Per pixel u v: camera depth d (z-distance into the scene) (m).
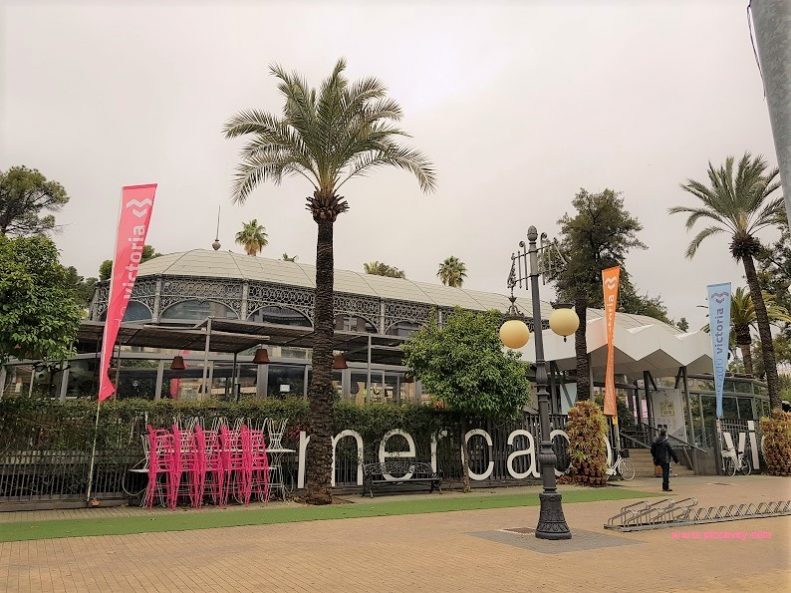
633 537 9.41
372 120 14.84
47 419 12.41
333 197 14.75
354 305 26.48
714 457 24.84
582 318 22.03
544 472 9.48
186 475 13.29
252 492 13.87
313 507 13.00
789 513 12.20
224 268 24.30
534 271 10.28
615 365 26.84
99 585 6.05
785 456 23.84
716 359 24.09
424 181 15.27
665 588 6.18
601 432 19.52
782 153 2.37
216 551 7.97
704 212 26.73
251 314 23.36
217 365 22.92
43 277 11.92
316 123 14.52
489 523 10.86
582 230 25.78
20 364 19.33
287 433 15.10
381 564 7.24
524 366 17.44
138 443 13.27
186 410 13.86
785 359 38.16
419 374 16.91
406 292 29.36
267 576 6.54
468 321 17.42
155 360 22.11
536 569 7.04
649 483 20.30
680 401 26.47
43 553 7.70
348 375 24.88
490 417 17.14
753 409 30.69
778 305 36.00
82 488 12.70
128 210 13.12
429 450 17.25
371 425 16.41
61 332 11.74
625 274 26.61
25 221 35.31
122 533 9.34
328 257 14.54
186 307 22.75
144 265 24.41
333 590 5.98
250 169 14.77
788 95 2.38
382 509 12.69
